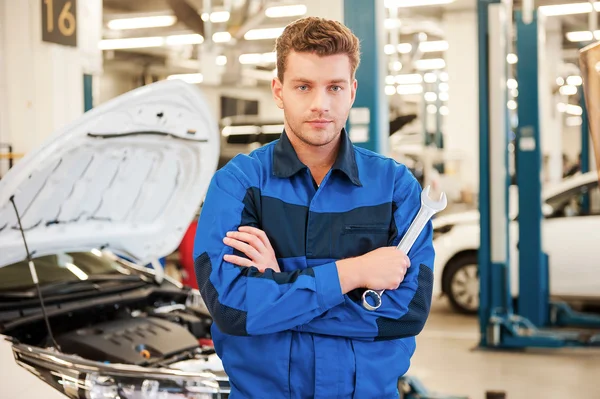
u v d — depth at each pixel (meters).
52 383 2.34
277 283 1.38
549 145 16.42
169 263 6.20
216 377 2.34
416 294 1.47
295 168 1.50
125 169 2.71
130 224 3.01
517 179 6.01
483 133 5.61
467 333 6.23
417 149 13.97
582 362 5.32
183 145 2.79
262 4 9.09
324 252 1.48
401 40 17.11
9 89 5.23
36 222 2.57
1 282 2.97
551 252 6.36
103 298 3.07
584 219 6.37
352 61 1.45
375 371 1.44
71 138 2.28
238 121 12.04
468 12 14.69
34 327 2.75
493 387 4.71
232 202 1.49
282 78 1.47
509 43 6.09
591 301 6.52
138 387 2.29
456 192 12.61
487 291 5.75
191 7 8.94
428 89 16.73
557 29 16.22
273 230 1.48
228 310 1.40
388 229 1.51
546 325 6.27
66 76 5.34
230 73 9.95
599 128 1.69
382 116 4.22
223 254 1.45
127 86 21.28
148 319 3.06
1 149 5.03
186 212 3.12
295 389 1.43
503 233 5.65
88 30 5.60
